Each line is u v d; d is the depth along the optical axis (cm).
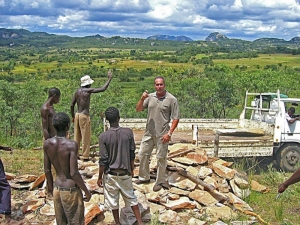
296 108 1031
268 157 1039
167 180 697
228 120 1221
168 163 756
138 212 546
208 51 17550
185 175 706
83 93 783
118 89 2945
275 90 2105
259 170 966
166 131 636
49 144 466
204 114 2069
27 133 1723
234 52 16825
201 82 2188
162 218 597
